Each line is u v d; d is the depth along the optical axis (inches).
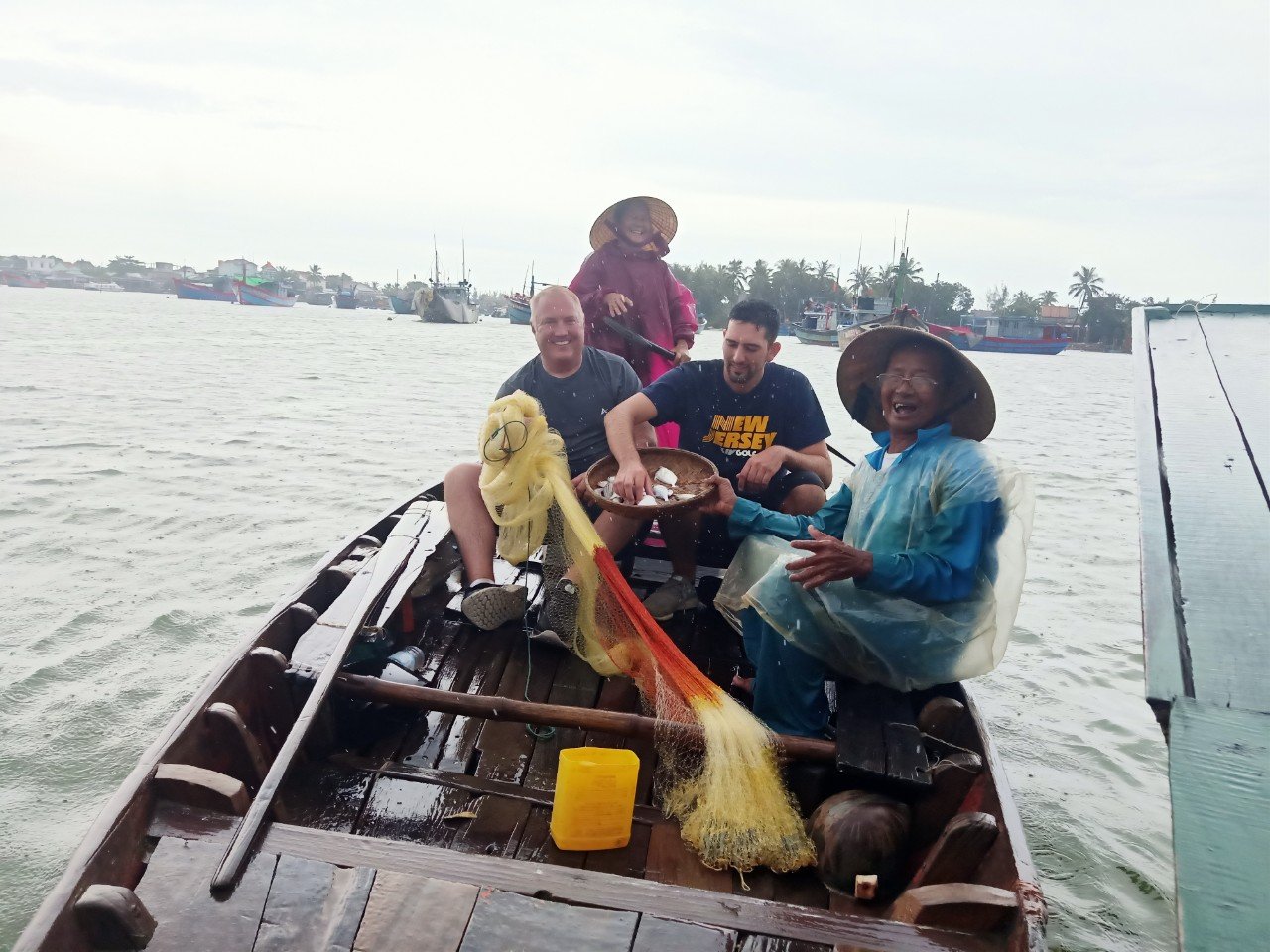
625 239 245.3
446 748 127.2
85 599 251.3
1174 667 87.4
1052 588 311.1
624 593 130.6
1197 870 69.0
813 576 115.0
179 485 383.6
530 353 1628.9
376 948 79.4
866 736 113.5
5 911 136.5
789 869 105.0
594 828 106.3
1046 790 184.1
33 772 171.3
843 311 2564.0
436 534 172.4
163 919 81.0
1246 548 105.6
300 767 115.9
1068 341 3196.4
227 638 230.8
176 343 1349.7
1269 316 203.9
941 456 119.5
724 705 116.6
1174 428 139.9
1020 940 82.0
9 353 1024.9
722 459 169.3
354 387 826.2
